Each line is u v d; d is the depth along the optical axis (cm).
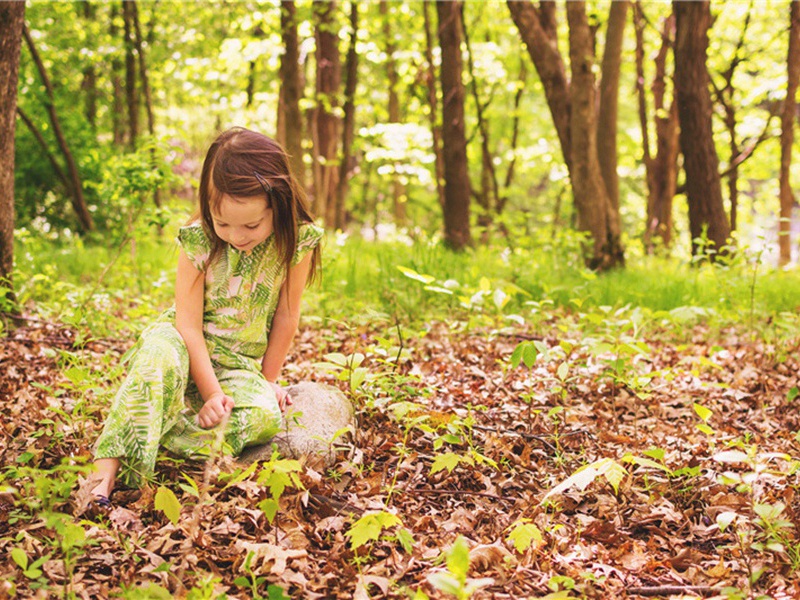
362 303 629
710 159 1179
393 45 1892
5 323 511
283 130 1748
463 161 1346
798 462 287
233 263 301
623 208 2456
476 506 293
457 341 554
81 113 1513
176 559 236
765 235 664
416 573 243
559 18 1986
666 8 1628
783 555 251
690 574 246
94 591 218
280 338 326
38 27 1452
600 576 244
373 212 2494
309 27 1521
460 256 905
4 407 369
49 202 1448
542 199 2745
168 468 301
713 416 402
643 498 298
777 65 1881
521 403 412
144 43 1767
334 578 232
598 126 1242
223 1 1806
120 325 520
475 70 1972
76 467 219
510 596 227
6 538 243
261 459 301
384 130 1695
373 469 319
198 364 297
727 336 614
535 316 595
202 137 1959
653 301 710
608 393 434
